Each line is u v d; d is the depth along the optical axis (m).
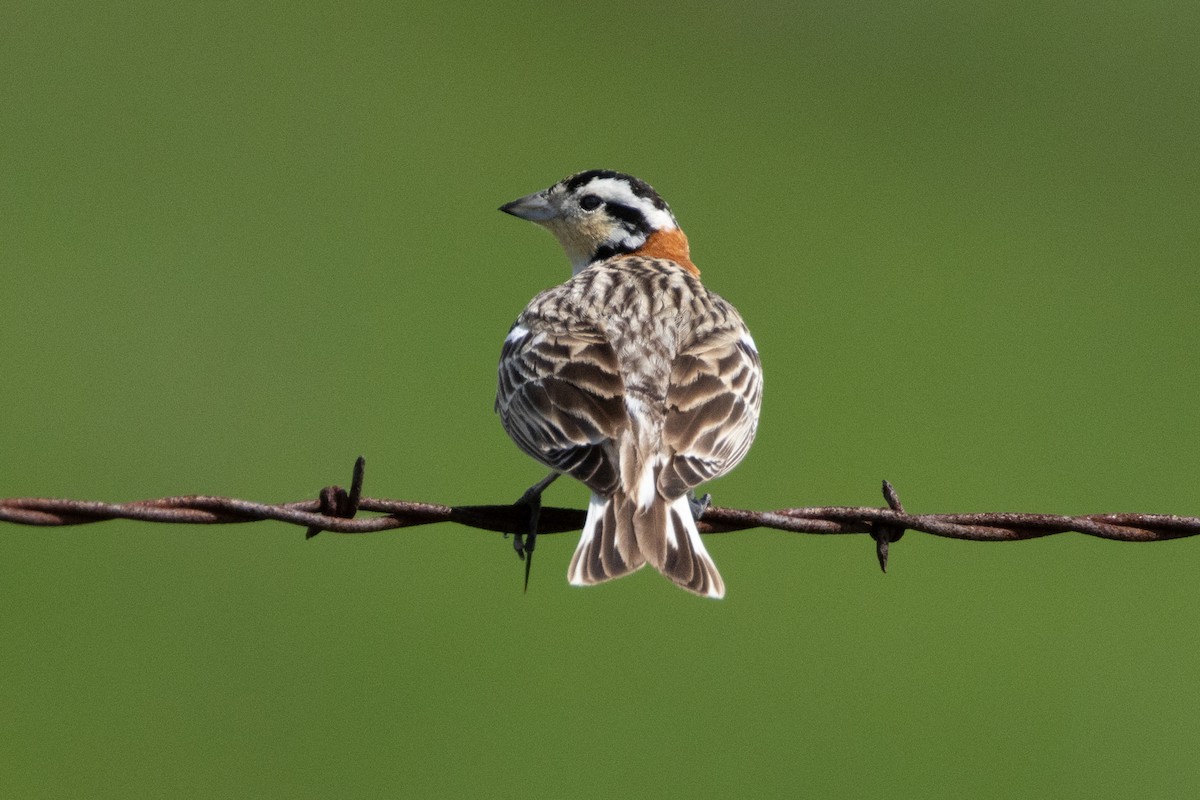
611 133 22.95
